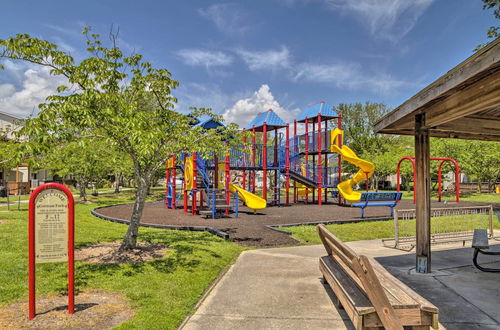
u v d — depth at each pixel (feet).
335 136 61.52
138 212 20.57
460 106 13.44
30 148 13.06
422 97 14.24
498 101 11.50
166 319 11.23
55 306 12.13
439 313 12.12
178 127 20.93
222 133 28.14
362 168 54.54
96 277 15.28
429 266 17.25
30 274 11.07
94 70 18.56
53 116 14.80
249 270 17.76
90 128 17.71
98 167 58.65
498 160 72.59
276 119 60.49
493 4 51.16
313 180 63.52
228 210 45.39
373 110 122.83
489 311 12.30
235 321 11.37
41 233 11.21
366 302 9.15
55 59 16.80
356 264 8.70
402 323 8.68
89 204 55.21
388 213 46.06
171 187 54.13
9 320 10.94
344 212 47.55
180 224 33.83
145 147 15.79
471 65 11.27
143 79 19.77
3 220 31.99
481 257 20.85
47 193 11.30
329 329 10.75
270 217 41.06
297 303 13.00
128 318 11.27
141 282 14.80
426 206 17.17
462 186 103.81
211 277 16.22
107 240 23.68
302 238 27.32
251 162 57.31
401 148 106.93
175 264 17.78
